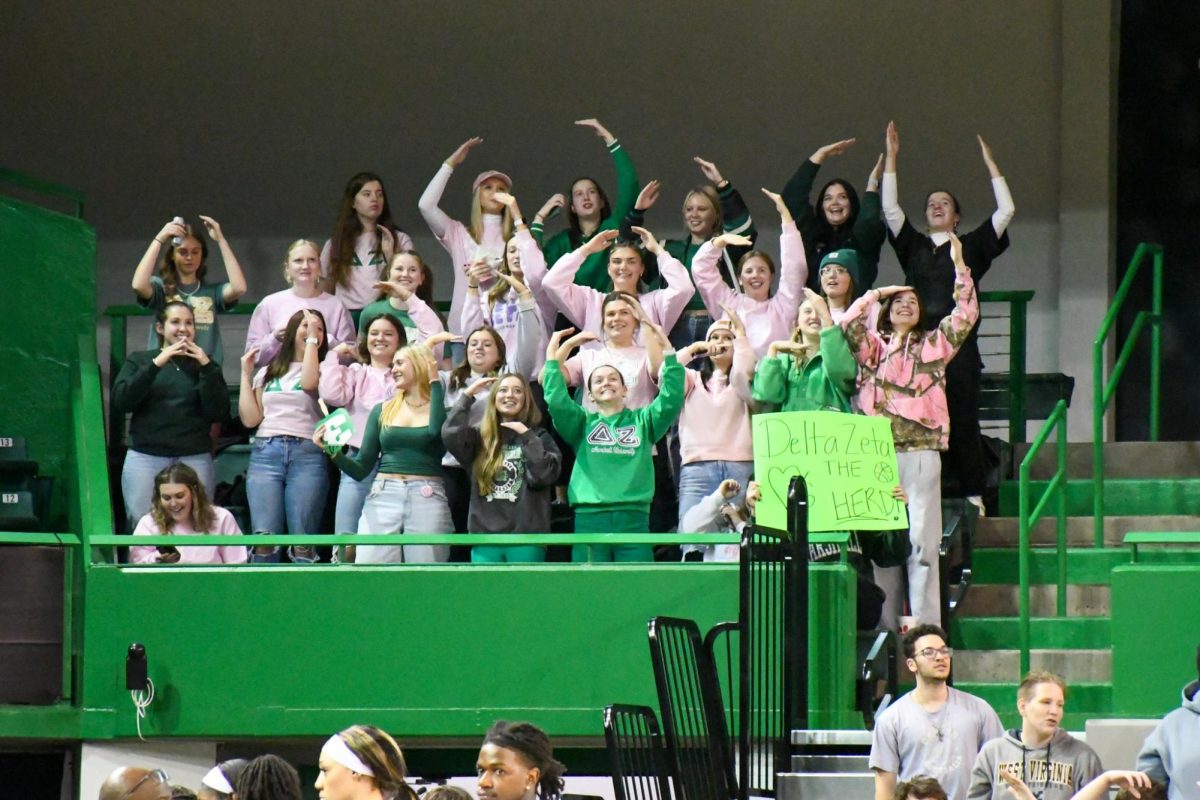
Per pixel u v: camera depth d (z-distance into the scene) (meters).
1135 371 21.83
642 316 16.00
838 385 15.58
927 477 15.85
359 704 14.98
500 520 15.20
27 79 23.61
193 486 15.91
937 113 22.28
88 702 15.21
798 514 14.06
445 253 22.97
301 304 18.06
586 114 22.92
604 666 14.79
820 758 13.73
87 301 17.36
